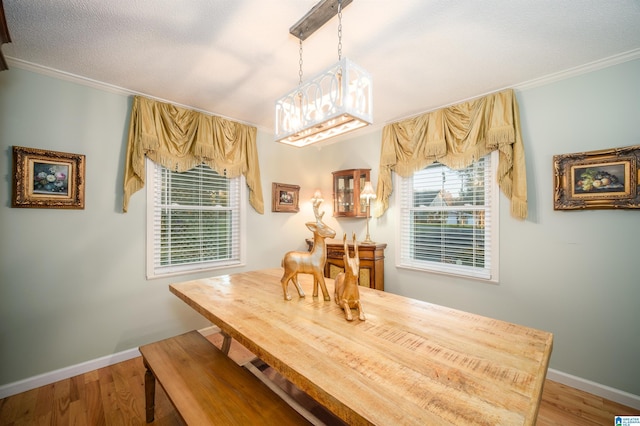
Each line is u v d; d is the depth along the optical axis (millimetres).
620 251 1845
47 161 2004
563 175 2033
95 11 1438
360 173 3309
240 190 3152
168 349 1628
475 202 2572
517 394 730
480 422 625
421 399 707
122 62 1946
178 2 1385
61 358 2057
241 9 1438
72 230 2117
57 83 2066
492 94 2342
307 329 1147
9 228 1884
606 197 1862
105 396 1868
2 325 1853
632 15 1453
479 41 1701
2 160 1862
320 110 1283
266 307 1420
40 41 1693
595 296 1930
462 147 2498
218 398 1183
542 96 2145
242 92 2422
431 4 1400
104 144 2264
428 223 2896
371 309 1398
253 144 3211
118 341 2312
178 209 2744
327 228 1548
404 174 2914
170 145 2564
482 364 882
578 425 1631
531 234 2191
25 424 1610
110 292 2281
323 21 1496
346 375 812
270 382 1680
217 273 2938
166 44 1737
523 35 1641
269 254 3422
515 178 2209
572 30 1588
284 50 1806
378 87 2305
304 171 3846
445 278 2686
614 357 1854
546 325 2121
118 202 2326
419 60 1912
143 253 2457
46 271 2012
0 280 1853
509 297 2297
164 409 1752
